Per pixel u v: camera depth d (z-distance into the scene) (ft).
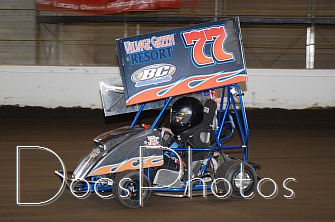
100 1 62.44
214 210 26.32
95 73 58.39
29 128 49.85
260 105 58.34
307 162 38.19
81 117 54.85
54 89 58.49
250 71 58.18
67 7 62.44
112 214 25.62
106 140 26.99
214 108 28.89
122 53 28.12
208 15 63.41
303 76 58.23
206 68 28.73
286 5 63.41
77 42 63.93
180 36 28.50
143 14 63.36
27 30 63.36
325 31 64.54
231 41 28.89
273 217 25.35
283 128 50.78
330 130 50.26
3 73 58.18
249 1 63.41
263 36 64.54
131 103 28.17
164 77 28.40
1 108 57.31
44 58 63.87
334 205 27.55
